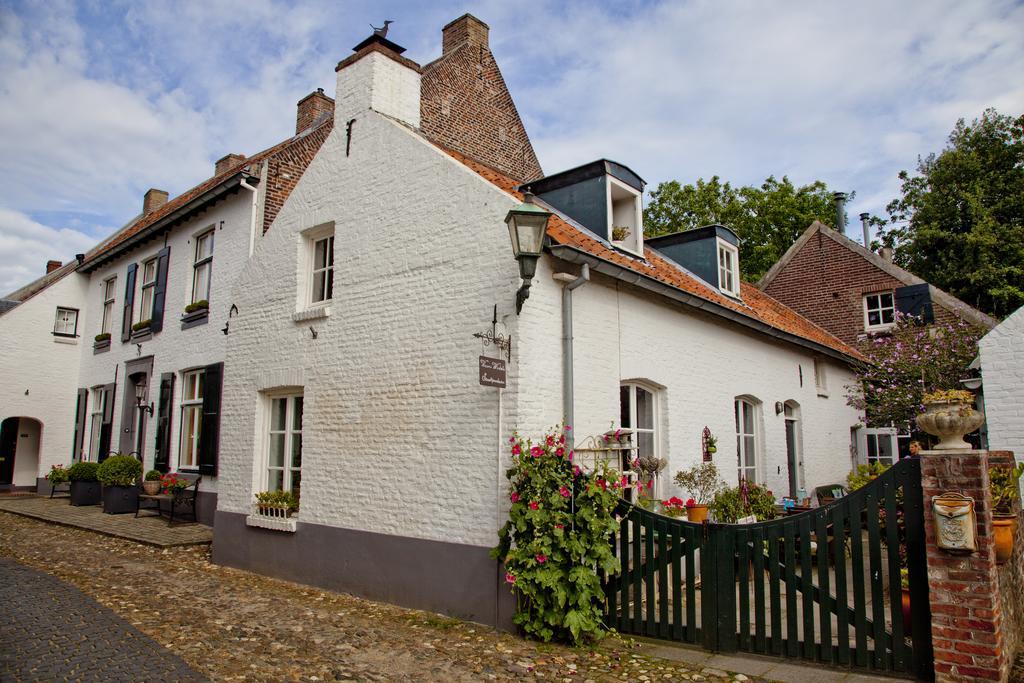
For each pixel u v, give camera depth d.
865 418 15.23
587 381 7.46
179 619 6.45
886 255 20.03
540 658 5.57
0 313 17.58
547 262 7.04
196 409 13.21
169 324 14.20
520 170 16.45
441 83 14.40
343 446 8.20
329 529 8.13
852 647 5.26
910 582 4.95
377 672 5.18
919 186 23.44
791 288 18.81
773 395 11.91
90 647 5.46
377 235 8.35
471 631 6.32
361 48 9.34
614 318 8.05
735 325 10.85
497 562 6.47
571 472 6.16
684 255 12.17
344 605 7.33
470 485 6.82
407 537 7.29
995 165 21.52
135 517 13.08
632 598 6.78
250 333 9.90
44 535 11.61
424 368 7.48
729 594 5.76
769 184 27.34
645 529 6.30
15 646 5.46
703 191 27.70
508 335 6.71
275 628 6.30
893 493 5.07
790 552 5.54
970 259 20.25
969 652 4.54
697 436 9.48
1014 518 5.17
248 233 12.18
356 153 8.89
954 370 12.59
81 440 17.62
